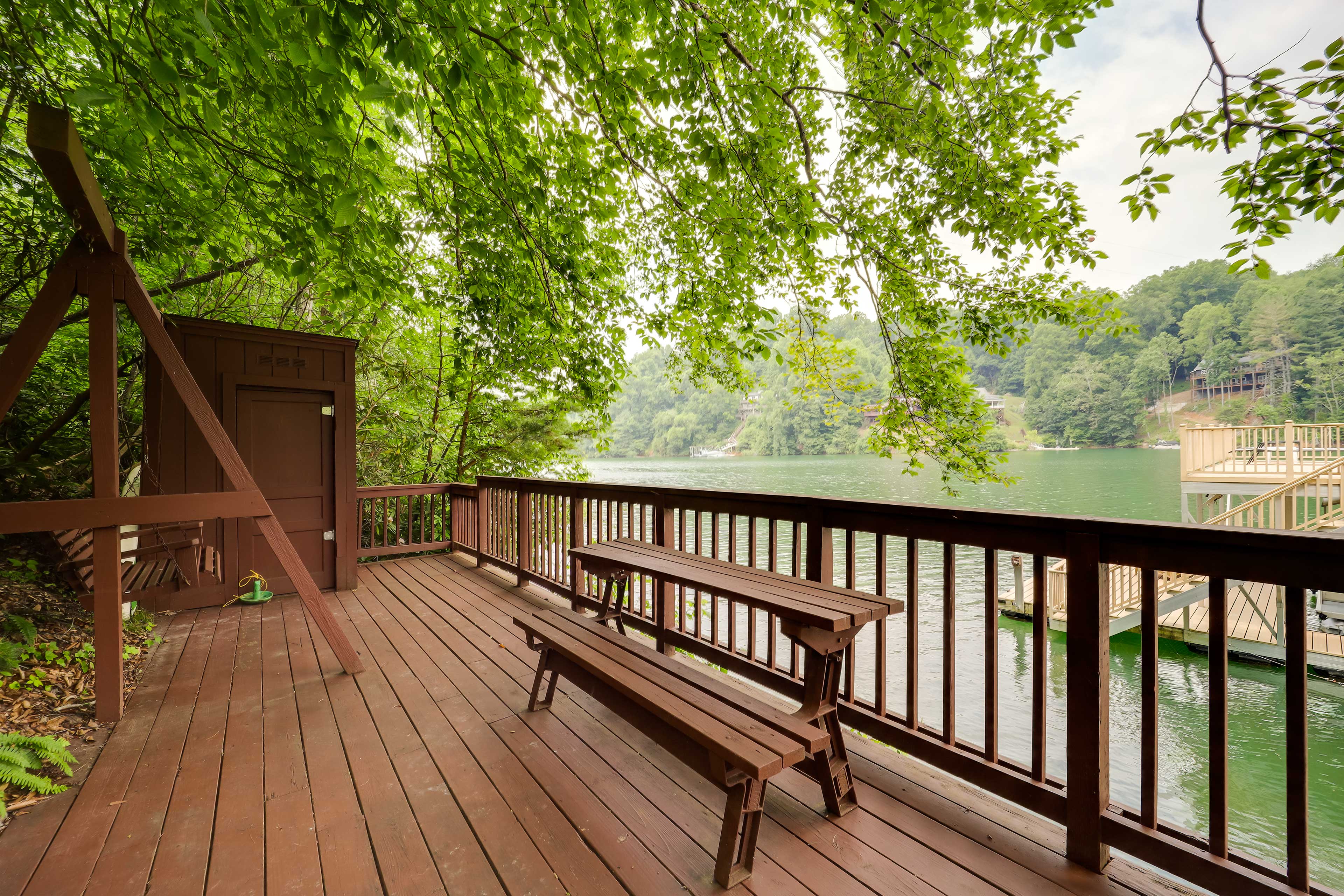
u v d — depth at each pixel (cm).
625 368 551
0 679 270
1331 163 222
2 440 461
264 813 182
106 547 252
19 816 180
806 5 378
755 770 128
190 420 420
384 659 326
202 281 547
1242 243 260
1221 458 1105
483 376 680
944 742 189
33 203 409
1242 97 234
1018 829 168
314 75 263
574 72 347
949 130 415
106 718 248
